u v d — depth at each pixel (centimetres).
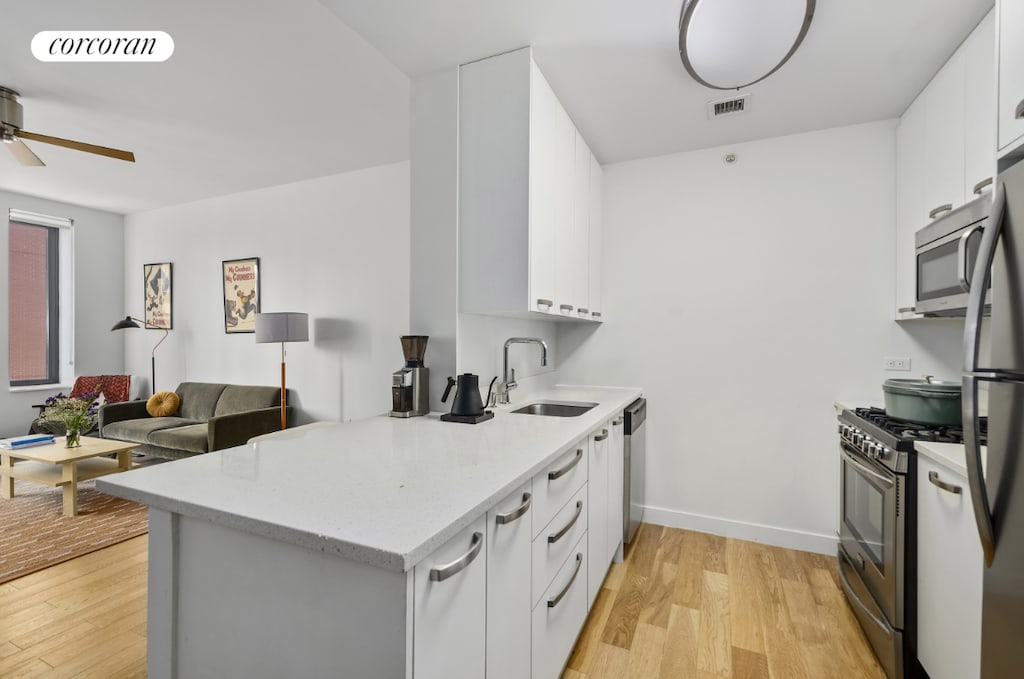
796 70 203
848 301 255
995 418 98
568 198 240
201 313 476
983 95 166
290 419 413
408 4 165
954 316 212
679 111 241
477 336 223
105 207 500
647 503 301
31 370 469
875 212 250
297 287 421
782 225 270
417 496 100
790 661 169
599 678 160
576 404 251
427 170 211
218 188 437
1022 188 93
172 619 105
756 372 275
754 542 272
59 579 221
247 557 96
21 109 260
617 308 312
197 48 216
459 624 96
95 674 160
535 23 175
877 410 210
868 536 180
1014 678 91
